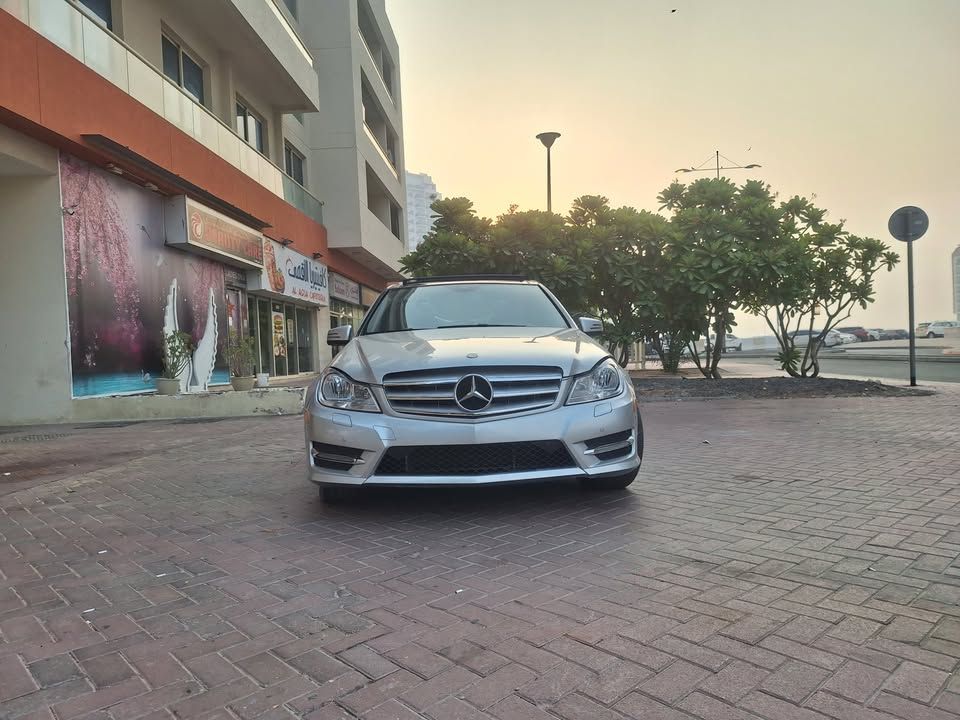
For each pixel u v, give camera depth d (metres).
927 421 7.47
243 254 15.77
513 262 12.59
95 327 10.83
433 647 2.38
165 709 2.04
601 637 2.40
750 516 3.89
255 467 6.16
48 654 2.43
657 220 12.41
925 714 1.87
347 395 4.00
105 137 10.25
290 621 2.65
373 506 4.42
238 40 16.02
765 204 12.39
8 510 4.68
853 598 2.65
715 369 13.95
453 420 3.83
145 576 3.24
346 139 24.41
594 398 4.02
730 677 2.10
